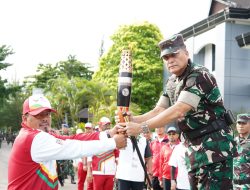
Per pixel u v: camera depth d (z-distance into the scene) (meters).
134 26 31.86
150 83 31.06
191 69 4.30
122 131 4.41
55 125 32.09
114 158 9.62
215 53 22.47
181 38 4.34
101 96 29.52
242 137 7.54
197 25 23.78
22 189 4.29
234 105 21.53
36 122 4.46
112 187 9.69
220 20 21.92
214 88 4.26
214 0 24.89
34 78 51.16
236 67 21.67
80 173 12.27
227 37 21.64
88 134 4.54
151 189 4.76
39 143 4.23
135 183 8.77
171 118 4.21
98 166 9.53
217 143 4.29
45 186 4.36
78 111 30.89
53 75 51.25
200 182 4.39
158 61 31.52
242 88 21.62
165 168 10.43
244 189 7.44
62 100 30.64
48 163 4.42
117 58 32.22
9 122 61.66
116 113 4.62
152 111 4.77
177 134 10.46
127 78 4.61
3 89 45.00
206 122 4.30
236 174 7.51
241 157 7.46
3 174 18.59
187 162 4.52
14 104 61.56
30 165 4.28
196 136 4.36
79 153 4.27
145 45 31.55
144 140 8.98
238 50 21.70
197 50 24.36
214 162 4.29
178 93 4.40
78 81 30.81
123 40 31.94
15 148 4.34
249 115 7.49
